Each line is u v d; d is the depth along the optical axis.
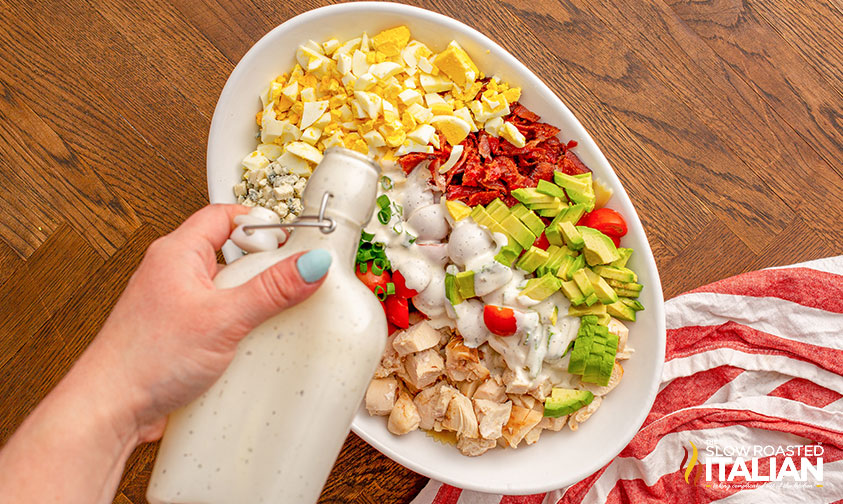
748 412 1.20
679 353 1.23
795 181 1.25
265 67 1.03
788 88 1.25
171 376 0.63
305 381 0.62
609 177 1.00
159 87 1.21
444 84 1.02
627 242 1.02
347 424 0.66
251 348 0.63
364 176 0.64
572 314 1.00
